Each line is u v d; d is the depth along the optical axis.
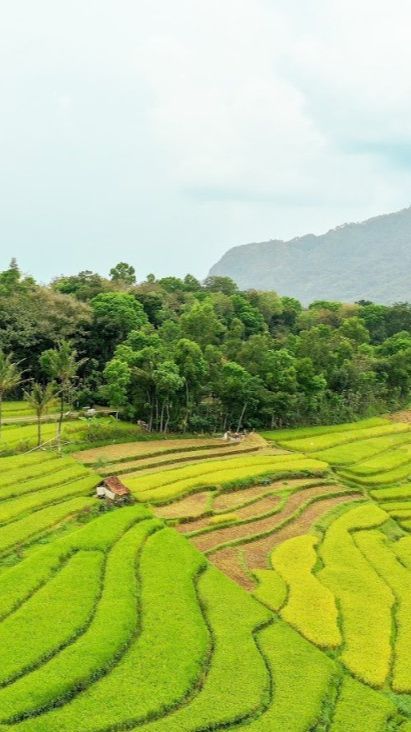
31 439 66.12
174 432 79.88
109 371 75.00
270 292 150.00
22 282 104.75
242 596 38.81
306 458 71.12
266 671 31.77
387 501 60.75
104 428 72.25
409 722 29.56
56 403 83.88
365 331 125.31
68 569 39.16
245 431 83.19
